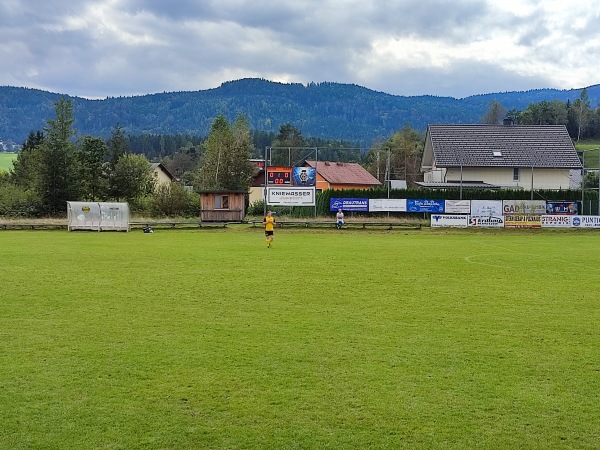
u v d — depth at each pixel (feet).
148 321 46.06
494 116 484.33
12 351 37.76
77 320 46.26
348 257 90.53
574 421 27.63
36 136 315.58
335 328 44.09
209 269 75.46
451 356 37.14
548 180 211.61
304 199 163.63
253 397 30.17
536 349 38.91
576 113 420.36
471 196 174.19
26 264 79.71
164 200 189.88
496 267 79.92
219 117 280.31
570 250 105.50
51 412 28.27
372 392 30.91
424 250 103.35
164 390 31.04
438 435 26.16
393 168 312.09
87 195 211.20
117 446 25.00
